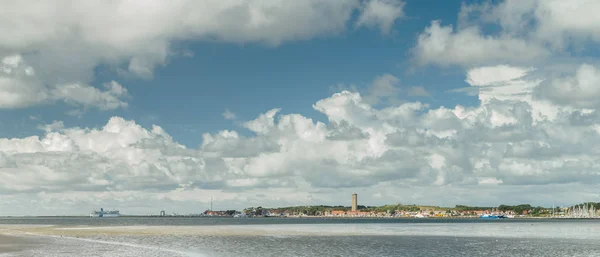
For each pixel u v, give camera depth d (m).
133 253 70.81
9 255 65.38
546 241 115.06
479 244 104.38
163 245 88.44
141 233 130.00
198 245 90.69
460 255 81.00
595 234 149.62
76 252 70.44
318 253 80.50
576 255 81.88
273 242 103.25
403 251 86.50
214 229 168.75
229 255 74.12
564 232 165.50
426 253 83.75
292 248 88.88
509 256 80.12
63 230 147.88
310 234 139.62
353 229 188.75
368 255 78.94
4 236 108.62
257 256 73.75
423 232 161.88
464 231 173.00
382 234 144.50
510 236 136.62
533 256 80.25
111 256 65.62
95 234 121.94
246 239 111.62
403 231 170.12
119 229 159.88
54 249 74.75
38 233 124.88
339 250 86.44
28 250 72.69
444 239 120.88
